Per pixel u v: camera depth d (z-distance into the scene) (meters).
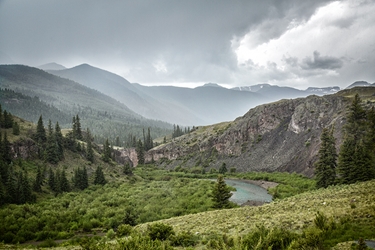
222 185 58.62
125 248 19.25
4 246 32.59
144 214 55.06
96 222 51.47
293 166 102.94
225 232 25.56
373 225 17.91
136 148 188.75
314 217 23.69
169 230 25.64
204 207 60.03
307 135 112.19
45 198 65.81
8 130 98.56
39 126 105.56
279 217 27.48
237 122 162.88
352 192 35.28
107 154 124.69
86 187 83.00
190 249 20.48
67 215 52.59
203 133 180.88
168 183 97.88
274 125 137.25
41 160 93.31
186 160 158.62
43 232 43.38
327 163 63.41
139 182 101.94
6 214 47.19
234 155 138.50
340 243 16.09
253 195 79.19
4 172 66.38
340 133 89.19
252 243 18.12
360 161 54.47
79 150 114.00
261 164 118.56
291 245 15.88
